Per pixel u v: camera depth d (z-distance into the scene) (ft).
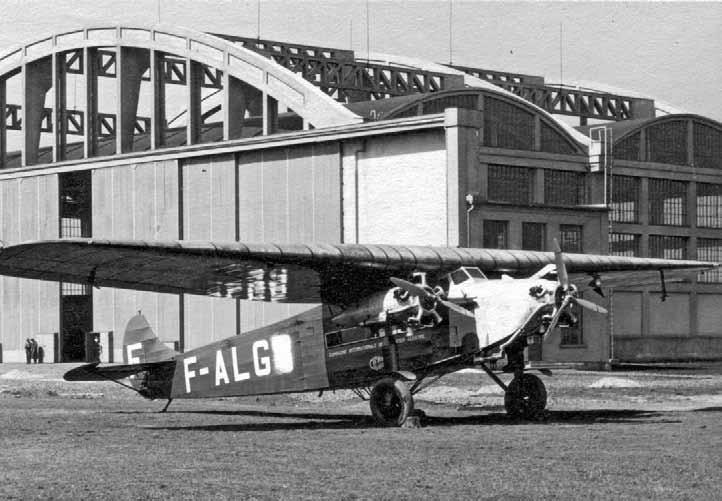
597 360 203.72
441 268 91.20
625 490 51.19
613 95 276.00
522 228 195.72
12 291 270.87
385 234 198.90
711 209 232.53
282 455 65.26
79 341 268.00
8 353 271.08
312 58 246.68
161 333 240.12
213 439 75.41
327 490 51.96
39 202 264.93
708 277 232.12
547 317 82.79
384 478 55.42
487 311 83.35
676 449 66.49
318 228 210.38
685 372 180.14
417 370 86.43
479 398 118.21
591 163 211.82
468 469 58.18
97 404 115.44
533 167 204.74
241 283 89.61
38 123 273.13
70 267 81.51
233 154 226.17
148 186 242.37
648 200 222.28
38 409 107.76
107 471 59.06
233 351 93.91
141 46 245.45
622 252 219.00
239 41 241.55
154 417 97.50
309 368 89.76
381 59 268.82
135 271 83.76
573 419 90.22
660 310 223.71
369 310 86.99
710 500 48.65
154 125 244.42
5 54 274.57
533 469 57.93
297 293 93.97
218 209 229.04
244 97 231.91
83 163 254.27
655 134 224.33
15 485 54.60
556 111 273.54
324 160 209.46
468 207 187.52
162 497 50.52
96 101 258.57
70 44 260.62
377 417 86.22
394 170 197.98
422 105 210.59
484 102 204.23
